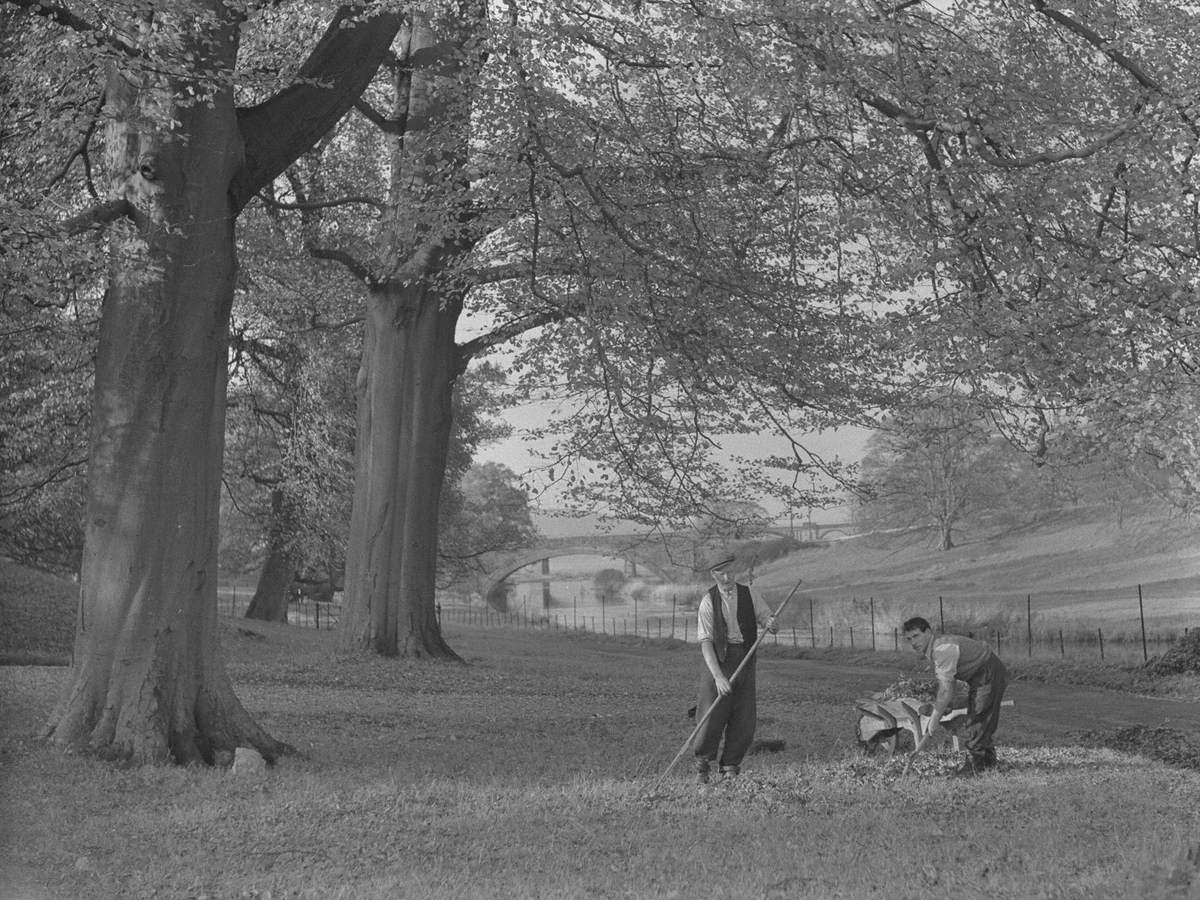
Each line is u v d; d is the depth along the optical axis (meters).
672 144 17.47
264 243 26.16
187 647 11.70
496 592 103.88
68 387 26.70
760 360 18.91
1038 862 6.02
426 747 12.66
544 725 15.09
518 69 15.29
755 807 8.07
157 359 11.78
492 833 7.33
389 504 24.47
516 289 21.78
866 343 18.84
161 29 11.65
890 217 15.50
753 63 15.38
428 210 18.70
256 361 31.70
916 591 81.31
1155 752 13.60
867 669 33.22
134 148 12.02
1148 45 16.16
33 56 14.17
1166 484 15.88
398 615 24.53
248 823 7.89
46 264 12.68
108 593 11.54
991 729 10.59
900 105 15.86
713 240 17.95
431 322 24.72
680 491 21.84
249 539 52.22
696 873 6.08
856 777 9.70
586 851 6.70
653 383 19.44
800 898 5.38
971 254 15.57
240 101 17.47
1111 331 15.06
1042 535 92.94
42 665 22.33
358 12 13.27
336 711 15.81
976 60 16.28
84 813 8.53
